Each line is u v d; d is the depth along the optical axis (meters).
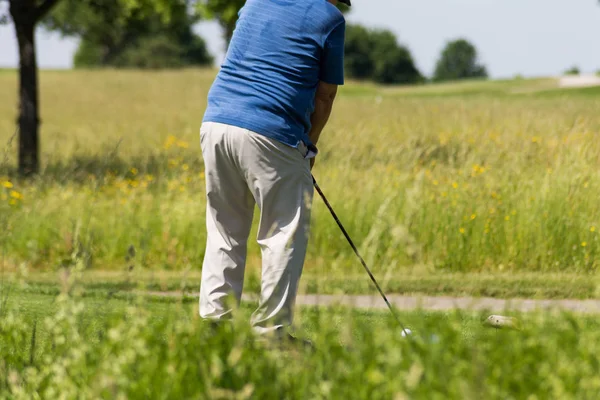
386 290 16.83
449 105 55.72
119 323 7.96
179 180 27.45
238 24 10.65
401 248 20.78
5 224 19.08
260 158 10.09
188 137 49.00
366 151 26.91
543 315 7.72
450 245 21.39
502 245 21.48
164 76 120.25
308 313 10.45
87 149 43.62
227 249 10.47
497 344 7.36
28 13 42.38
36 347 9.25
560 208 21.41
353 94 108.06
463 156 25.16
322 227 21.50
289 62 10.16
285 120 10.09
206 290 10.45
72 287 8.26
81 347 7.60
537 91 105.50
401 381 6.53
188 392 6.96
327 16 10.21
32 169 35.00
